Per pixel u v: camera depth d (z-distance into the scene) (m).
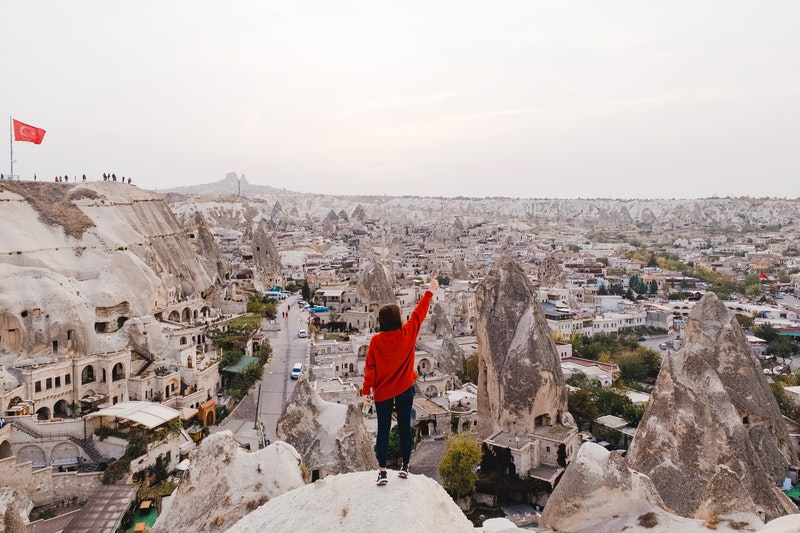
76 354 87.88
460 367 121.69
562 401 78.06
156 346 97.31
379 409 15.44
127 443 71.69
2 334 84.31
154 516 63.44
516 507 70.69
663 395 50.06
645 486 26.84
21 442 71.81
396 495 14.44
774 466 58.00
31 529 57.78
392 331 15.59
